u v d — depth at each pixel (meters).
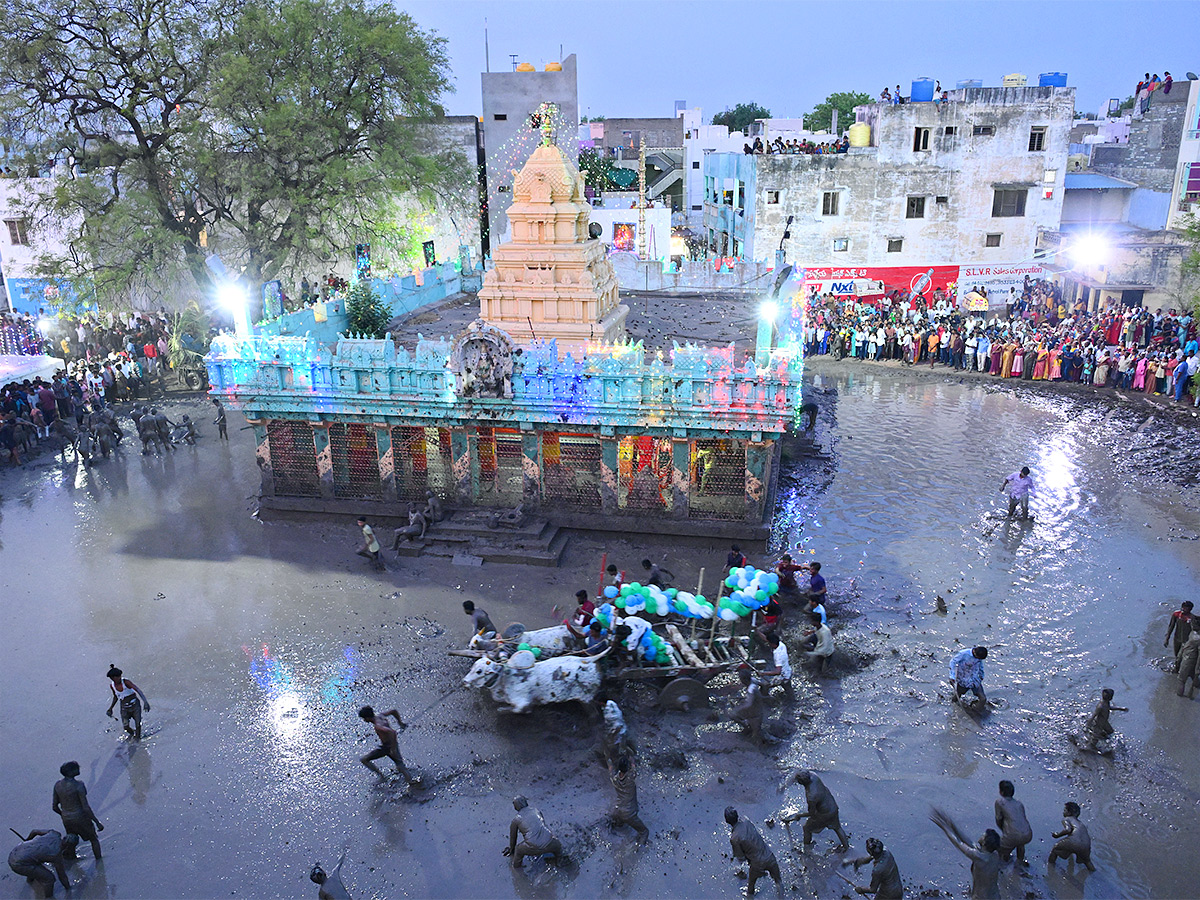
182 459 25.72
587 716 13.59
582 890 10.45
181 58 33.38
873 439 26.61
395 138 35.66
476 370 19.20
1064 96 39.12
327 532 20.56
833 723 13.41
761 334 18.53
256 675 14.76
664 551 19.36
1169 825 11.28
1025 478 20.16
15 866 10.20
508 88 41.34
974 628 15.94
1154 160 42.97
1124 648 15.20
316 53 33.53
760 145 43.06
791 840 11.12
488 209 43.38
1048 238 40.88
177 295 39.88
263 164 32.72
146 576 18.31
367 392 20.05
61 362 31.56
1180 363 29.05
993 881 9.82
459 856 10.98
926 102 39.06
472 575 18.36
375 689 14.38
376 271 37.84
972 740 12.95
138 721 13.10
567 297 23.52
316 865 10.84
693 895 10.36
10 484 23.77
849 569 18.25
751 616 16.20
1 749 12.93
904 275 41.00
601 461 19.75
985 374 34.16
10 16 29.69
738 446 19.28
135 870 10.80
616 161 72.31
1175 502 21.31
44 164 34.09
